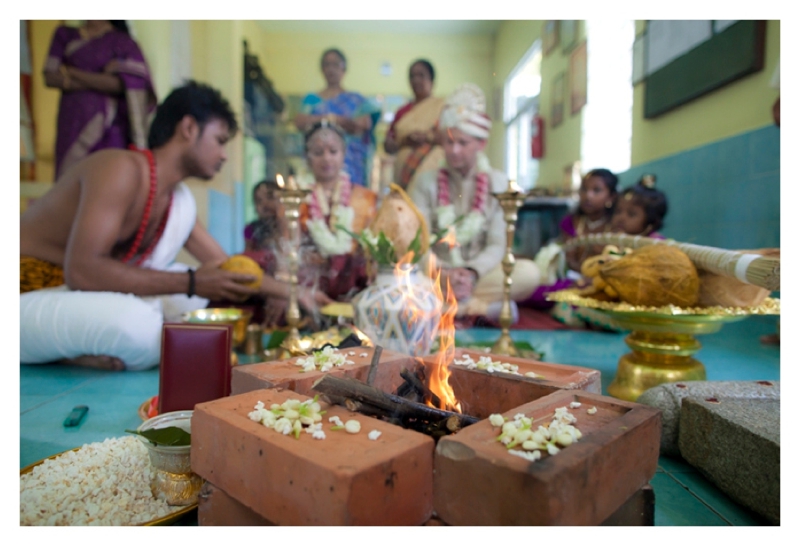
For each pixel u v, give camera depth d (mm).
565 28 6406
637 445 896
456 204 3666
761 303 1679
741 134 3580
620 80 5457
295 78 8242
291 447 808
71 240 2291
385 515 773
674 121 4477
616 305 1734
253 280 2479
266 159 7121
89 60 4055
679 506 1158
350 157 5555
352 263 3385
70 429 1586
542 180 7270
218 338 1425
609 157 5684
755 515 1119
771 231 3295
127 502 1071
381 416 1074
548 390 1146
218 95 2676
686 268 1626
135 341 2199
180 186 2822
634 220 3479
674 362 1768
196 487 1092
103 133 4164
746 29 3508
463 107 3475
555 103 6789
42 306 2195
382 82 8430
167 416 1232
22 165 4910
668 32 4453
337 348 1562
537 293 3762
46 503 1039
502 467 745
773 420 1158
